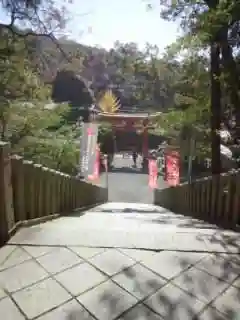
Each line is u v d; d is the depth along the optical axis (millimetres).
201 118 6281
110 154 23266
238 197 3535
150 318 1599
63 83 25797
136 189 16484
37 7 6891
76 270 2043
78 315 1604
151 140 27156
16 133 7801
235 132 5633
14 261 2143
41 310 1638
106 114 21828
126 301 1730
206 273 2041
